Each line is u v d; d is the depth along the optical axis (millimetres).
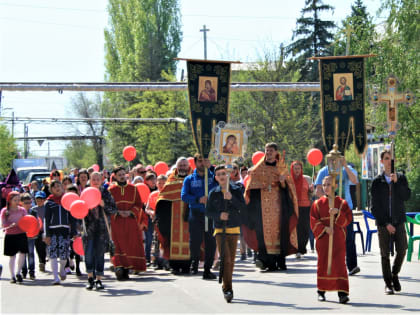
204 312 9391
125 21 68438
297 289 11602
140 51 65750
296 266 15289
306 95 39406
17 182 24328
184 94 54000
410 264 15023
